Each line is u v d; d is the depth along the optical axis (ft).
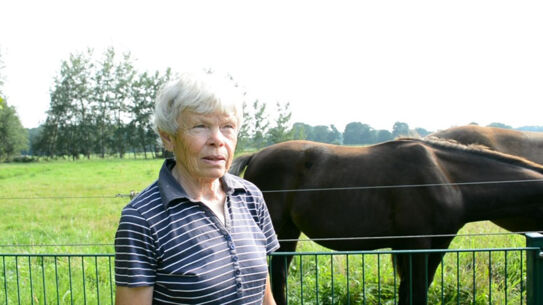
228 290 4.74
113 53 183.01
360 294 14.30
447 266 16.37
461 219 13.15
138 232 4.49
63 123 181.27
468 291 14.35
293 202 14.47
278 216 14.73
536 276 7.54
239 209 5.33
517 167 12.92
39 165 114.21
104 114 183.83
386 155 13.92
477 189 12.87
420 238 12.90
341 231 13.71
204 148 4.76
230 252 4.86
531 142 19.97
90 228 26.68
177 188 4.85
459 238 19.54
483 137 19.49
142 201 4.69
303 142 15.39
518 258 16.44
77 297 13.78
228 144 4.90
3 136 162.71
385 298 14.39
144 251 4.48
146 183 56.49
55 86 179.32
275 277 14.66
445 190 12.91
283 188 14.74
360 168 13.85
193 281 4.55
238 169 15.88
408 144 13.94
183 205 4.77
